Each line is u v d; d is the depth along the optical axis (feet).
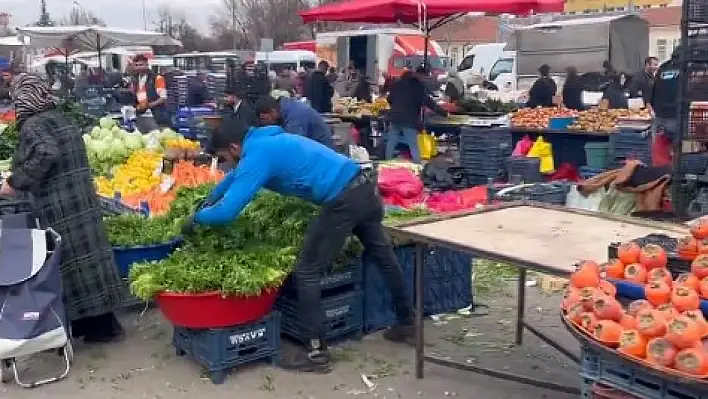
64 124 17.24
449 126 41.78
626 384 10.18
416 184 29.40
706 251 10.96
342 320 18.13
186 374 16.61
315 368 16.57
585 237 14.71
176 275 15.90
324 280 17.65
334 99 54.70
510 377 14.94
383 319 18.90
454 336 18.63
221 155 16.63
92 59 123.24
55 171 17.04
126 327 19.54
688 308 9.96
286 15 187.21
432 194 31.42
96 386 16.08
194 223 16.35
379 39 97.55
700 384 8.83
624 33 74.18
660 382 9.78
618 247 11.91
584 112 37.58
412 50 98.12
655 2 141.18
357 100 53.93
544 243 14.25
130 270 17.10
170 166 26.96
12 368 16.80
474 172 37.88
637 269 11.24
